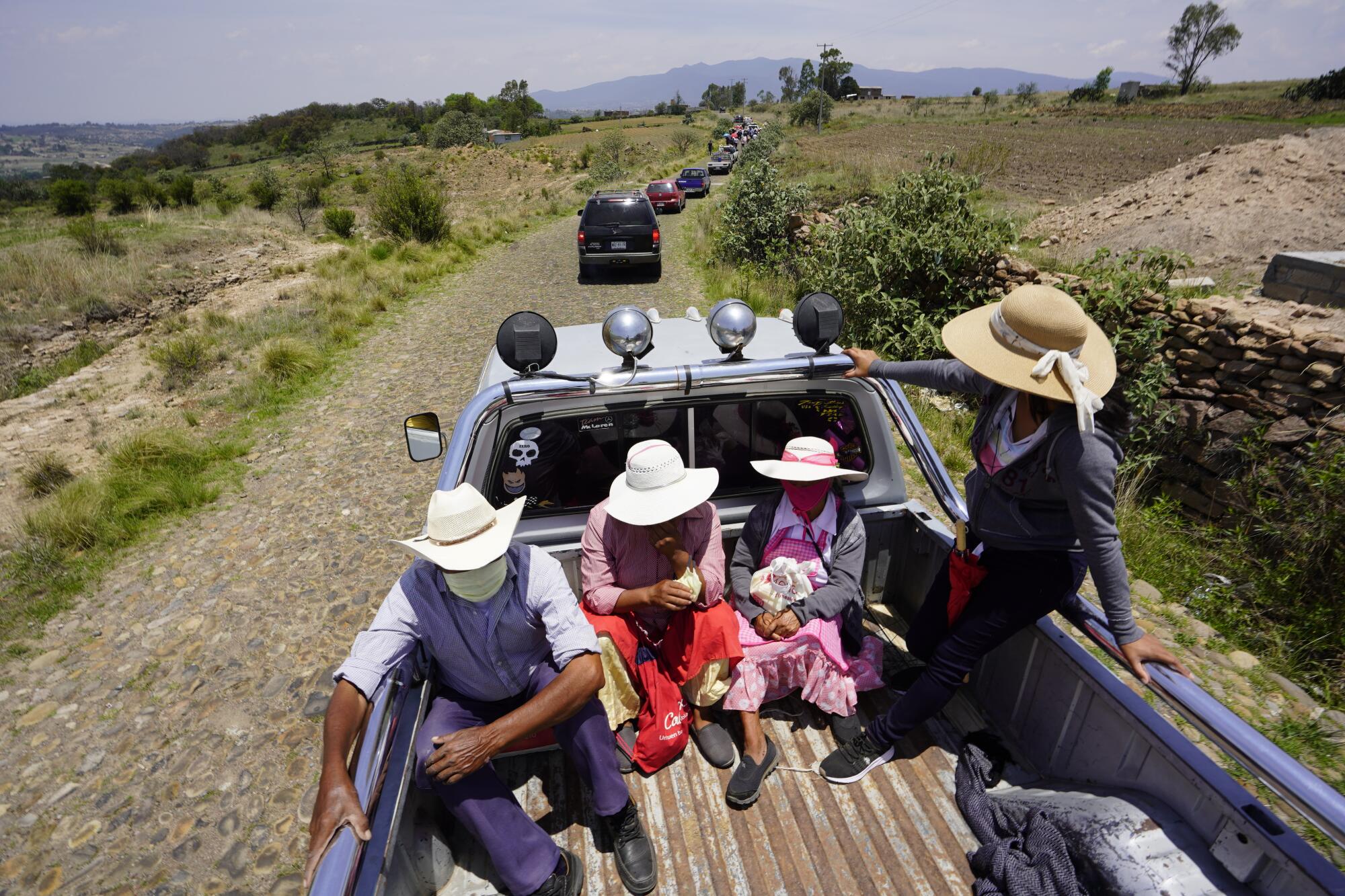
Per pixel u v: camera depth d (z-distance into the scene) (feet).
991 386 7.11
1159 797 5.95
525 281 49.98
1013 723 7.95
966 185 29.68
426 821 6.51
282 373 32.71
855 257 31.01
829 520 8.48
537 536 8.79
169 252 61.36
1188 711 5.55
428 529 6.36
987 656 8.29
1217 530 17.22
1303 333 16.96
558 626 6.61
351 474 23.67
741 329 8.34
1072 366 5.86
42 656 16.37
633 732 8.27
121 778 12.96
